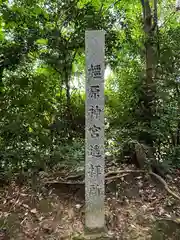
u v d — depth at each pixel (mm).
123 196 3754
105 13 5145
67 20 5000
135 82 4898
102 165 2873
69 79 5238
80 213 3363
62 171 4105
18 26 4895
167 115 4492
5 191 3703
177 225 3156
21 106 4516
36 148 4184
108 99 5113
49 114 4957
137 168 4363
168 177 4301
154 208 3539
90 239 2832
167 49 4738
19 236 2969
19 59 4676
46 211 3385
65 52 4965
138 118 4758
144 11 5039
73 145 4496
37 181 3799
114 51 5129
